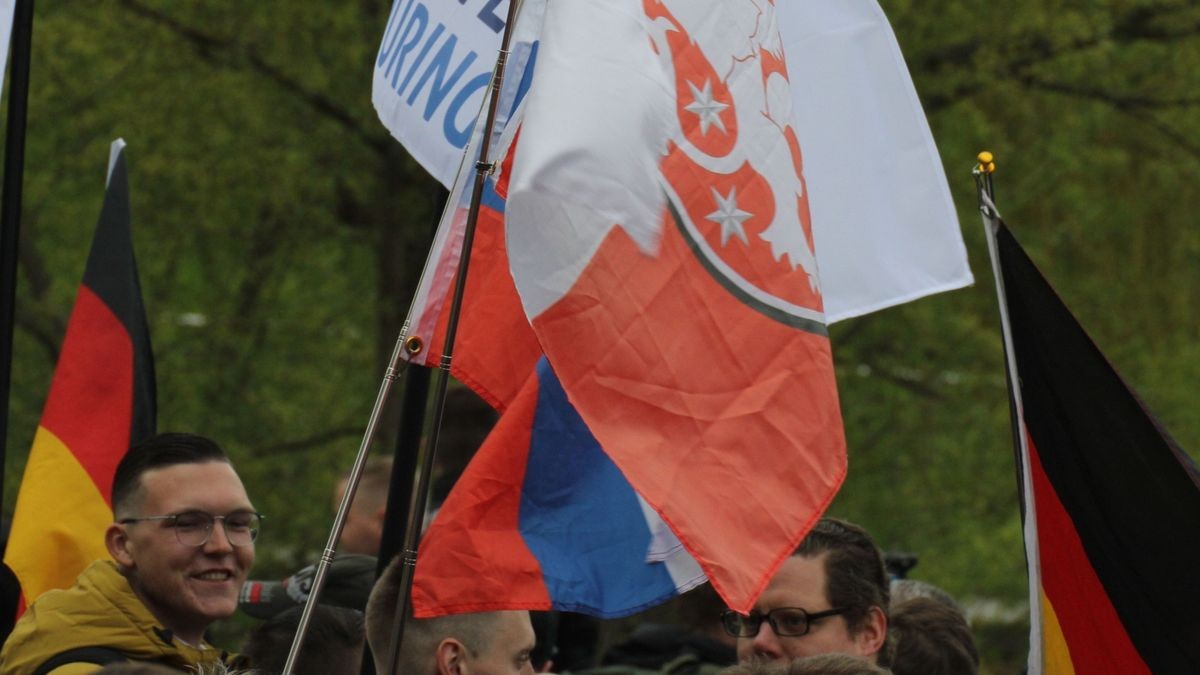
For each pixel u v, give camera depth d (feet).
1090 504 34.63
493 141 32.99
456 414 57.00
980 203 34.63
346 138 124.88
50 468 46.60
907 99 40.34
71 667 37.55
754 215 30.83
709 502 29.22
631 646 53.72
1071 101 134.51
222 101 122.52
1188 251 144.97
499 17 36.76
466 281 34.65
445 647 36.19
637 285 29.78
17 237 44.19
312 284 132.67
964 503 133.18
